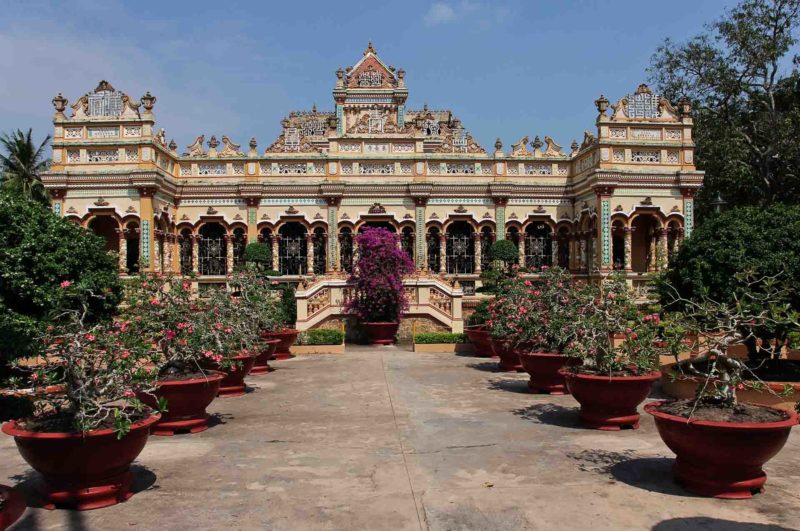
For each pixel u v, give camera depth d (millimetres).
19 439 7383
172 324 12258
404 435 10938
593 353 11570
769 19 34125
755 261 12812
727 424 7414
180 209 31875
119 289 18438
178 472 8883
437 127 53531
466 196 32438
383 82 40625
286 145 35312
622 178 29594
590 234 31125
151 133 29016
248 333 15742
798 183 35531
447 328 26094
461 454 9703
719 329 9648
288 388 15961
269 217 31875
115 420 7707
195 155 32125
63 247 16234
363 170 32375
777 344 14055
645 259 32719
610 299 11930
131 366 8719
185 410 11133
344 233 32188
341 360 21328
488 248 32719
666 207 30094
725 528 6789
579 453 9727
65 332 8367
